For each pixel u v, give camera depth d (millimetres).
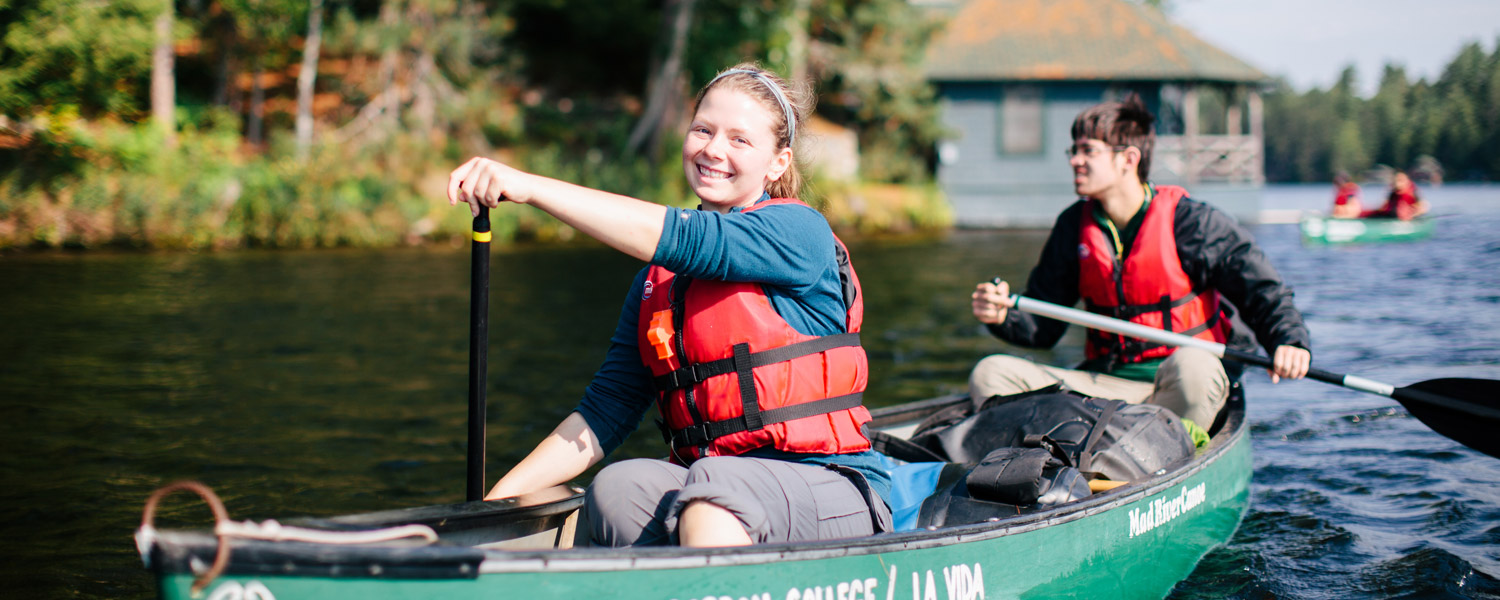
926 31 21172
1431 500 3648
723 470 1984
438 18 18172
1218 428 3877
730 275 2008
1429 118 63812
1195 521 3201
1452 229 17922
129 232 14688
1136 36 21328
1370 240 15203
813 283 2088
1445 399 3330
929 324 8117
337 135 18094
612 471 2105
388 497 3787
